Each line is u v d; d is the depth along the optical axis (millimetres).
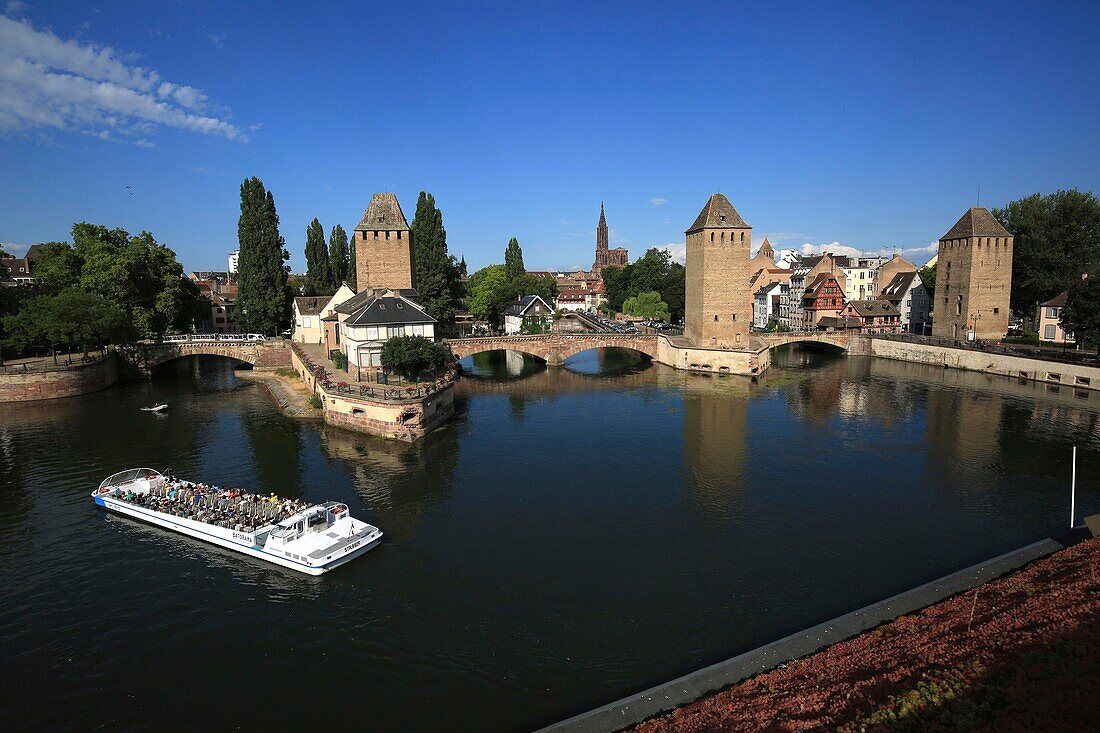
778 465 45312
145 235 89125
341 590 28422
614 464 45719
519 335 91250
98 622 26266
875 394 70625
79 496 39594
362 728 20250
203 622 26125
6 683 22625
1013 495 39125
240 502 34875
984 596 23391
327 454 47812
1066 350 82188
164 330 90188
